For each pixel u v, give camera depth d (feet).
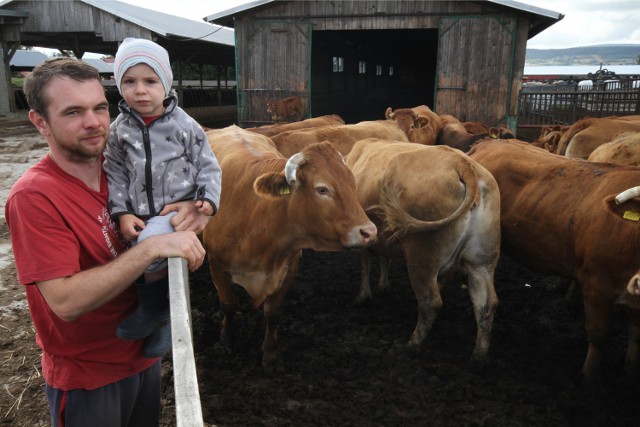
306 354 13.75
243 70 48.08
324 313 16.44
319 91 80.43
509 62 42.73
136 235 6.01
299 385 12.30
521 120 58.13
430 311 13.48
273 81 47.62
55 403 6.23
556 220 13.12
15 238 5.29
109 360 6.23
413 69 129.49
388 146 15.39
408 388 12.33
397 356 13.70
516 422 11.07
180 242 5.31
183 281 4.97
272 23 46.55
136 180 6.46
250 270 12.37
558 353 14.06
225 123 78.69
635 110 46.96
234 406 11.41
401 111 29.73
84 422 6.24
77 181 5.80
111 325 6.14
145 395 7.09
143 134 6.60
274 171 11.58
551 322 15.84
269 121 48.37
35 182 5.34
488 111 44.19
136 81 6.56
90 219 5.82
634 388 12.30
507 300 17.53
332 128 22.71
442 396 12.03
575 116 48.06
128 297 6.25
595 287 11.93
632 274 11.08
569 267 13.07
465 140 30.27
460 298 17.48
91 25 61.46
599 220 11.82
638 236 10.80
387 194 13.38
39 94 5.30
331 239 10.95
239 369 13.16
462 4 42.80
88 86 5.40
